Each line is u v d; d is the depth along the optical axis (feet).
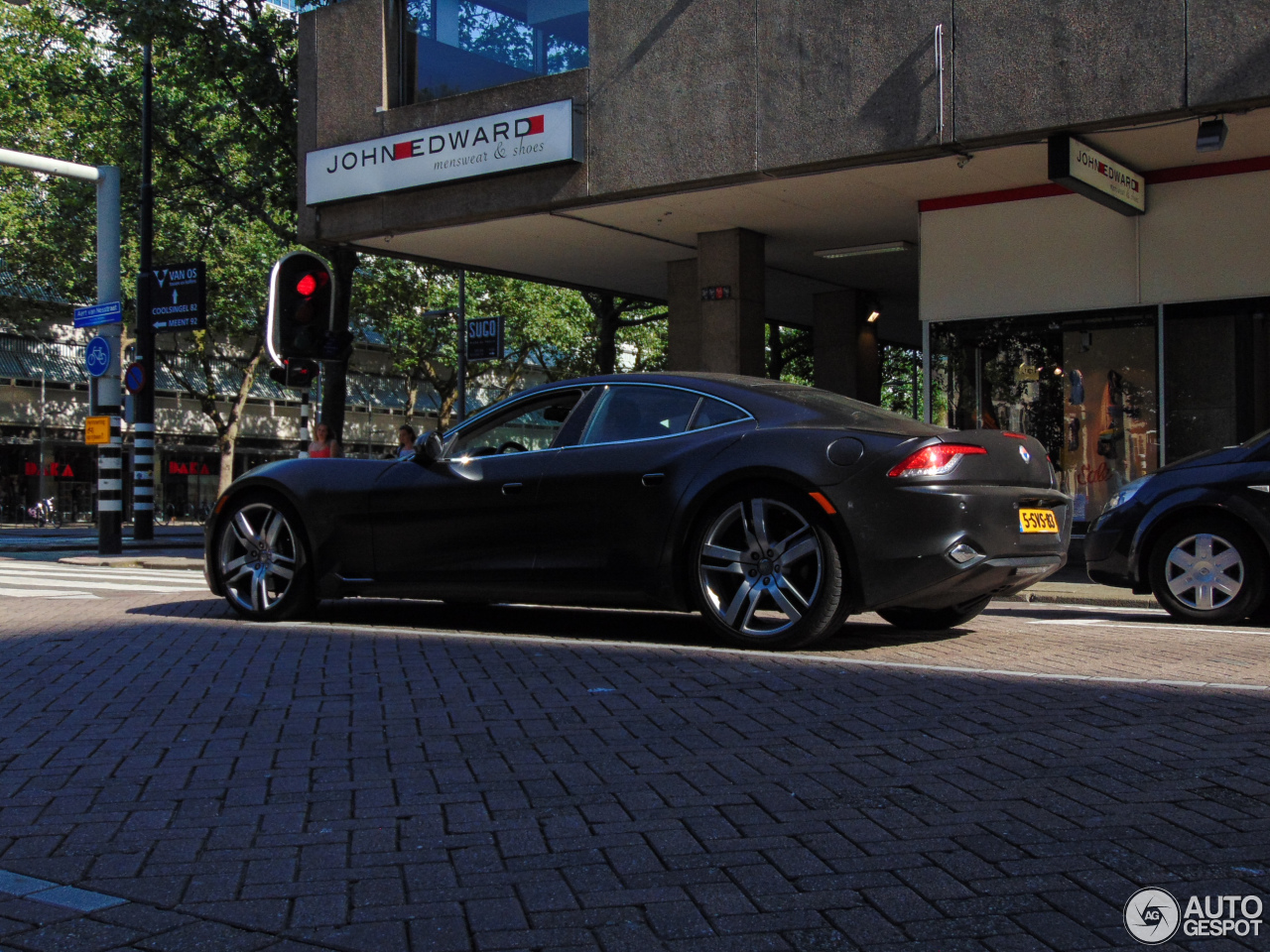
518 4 49.88
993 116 39.04
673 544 21.66
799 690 17.21
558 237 54.80
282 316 35.78
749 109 43.55
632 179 46.11
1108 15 37.19
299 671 19.29
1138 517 27.78
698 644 22.24
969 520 20.30
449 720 15.42
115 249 58.49
